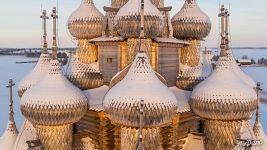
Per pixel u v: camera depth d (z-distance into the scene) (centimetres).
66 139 1662
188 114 1900
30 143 1642
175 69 2003
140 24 1631
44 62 2048
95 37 2058
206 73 2023
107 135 1830
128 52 1797
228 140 1656
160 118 1414
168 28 1978
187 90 2005
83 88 1980
